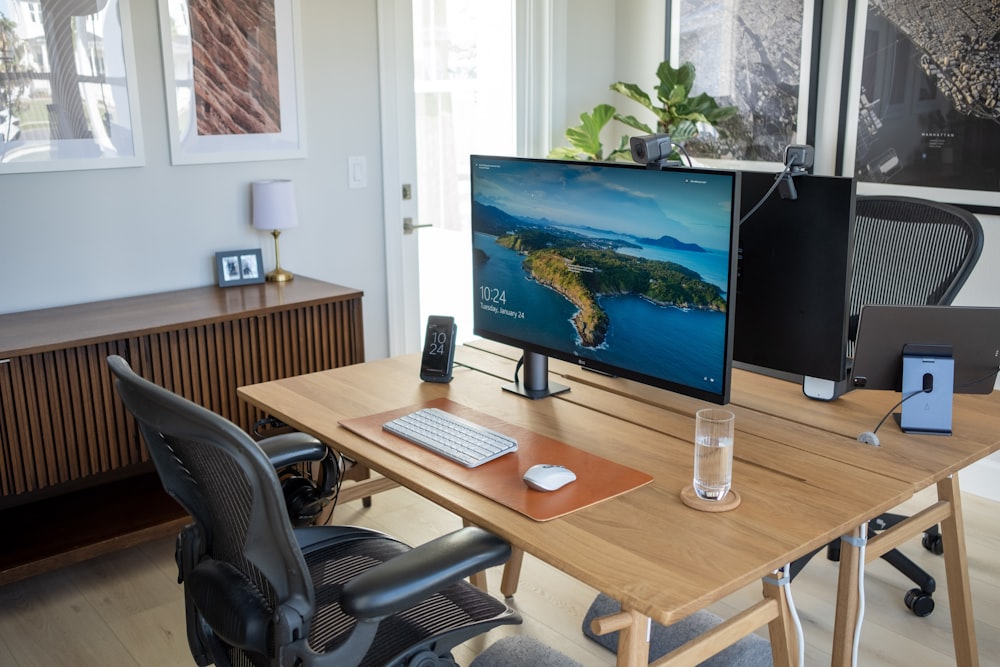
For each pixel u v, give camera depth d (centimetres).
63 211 294
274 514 122
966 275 249
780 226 191
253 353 293
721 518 146
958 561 201
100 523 271
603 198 180
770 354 201
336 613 156
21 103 279
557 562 133
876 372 187
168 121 308
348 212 361
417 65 370
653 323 176
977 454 172
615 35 437
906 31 330
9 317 281
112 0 291
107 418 267
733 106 385
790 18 365
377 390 213
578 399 204
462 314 408
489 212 208
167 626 245
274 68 329
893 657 231
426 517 307
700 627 226
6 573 245
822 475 162
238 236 333
